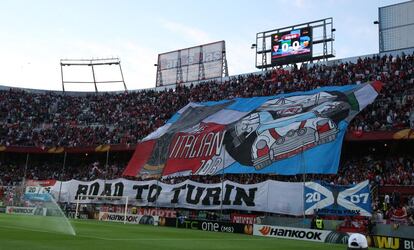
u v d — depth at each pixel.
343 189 29.50
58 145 58.94
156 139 51.22
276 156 39.84
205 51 67.62
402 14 51.38
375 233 27.09
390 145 40.88
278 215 35.47
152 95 65.75
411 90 41.59
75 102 70.38
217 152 44.47
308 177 39.28
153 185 41.88
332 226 29.22
